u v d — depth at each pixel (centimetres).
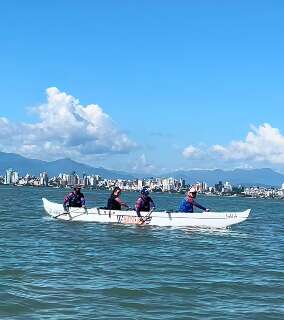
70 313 1041
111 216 3192
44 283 1307
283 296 1266
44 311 1052
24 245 2086
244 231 3188
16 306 1077
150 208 3133
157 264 1686
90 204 6731
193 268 1639
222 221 3077
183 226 3058
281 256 2062
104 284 1320
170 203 9369
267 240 2720
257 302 1191
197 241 2450
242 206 9794
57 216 3447
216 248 2214
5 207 5156
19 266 1540
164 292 1259
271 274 1586
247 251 2172
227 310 1107
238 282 1422
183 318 1034
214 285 1366
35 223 3173
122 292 1238
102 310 1073
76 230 2786
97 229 2855
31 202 6812
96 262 1678
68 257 1772
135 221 3112
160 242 2344
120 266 1612
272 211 7762
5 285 1262
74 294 1200
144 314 1055
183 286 1334
